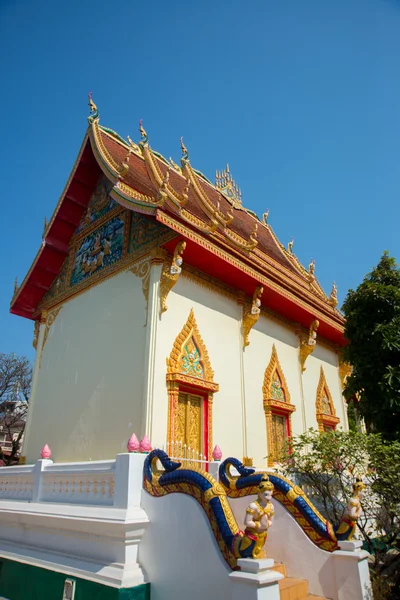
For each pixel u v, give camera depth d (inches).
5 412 1434.5
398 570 293.0
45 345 535.2
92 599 222.2
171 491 222.4
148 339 374.9
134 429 358.0
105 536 235.0
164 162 626.5
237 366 454.0
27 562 273.1
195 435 390.9
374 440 323.6
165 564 212.7
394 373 364.2
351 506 233.1
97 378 421.1
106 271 466.0
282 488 255.1
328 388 619.8
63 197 541.6
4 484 340.5
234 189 767.7
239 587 167.8
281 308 530.9
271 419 482.0
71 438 425.1
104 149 470.3
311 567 232.1
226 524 190.1
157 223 417.4
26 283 564.7
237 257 435.5
